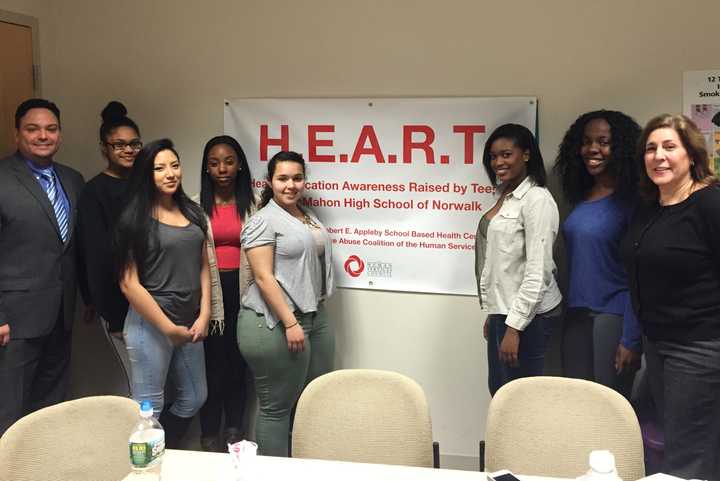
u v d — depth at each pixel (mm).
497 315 2322
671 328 1902
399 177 2742
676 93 2471
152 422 1431
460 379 2787
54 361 2668
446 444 2830
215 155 2617
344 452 1751
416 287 2781
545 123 2584
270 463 1463
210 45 2867
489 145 2383
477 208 2678
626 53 2494
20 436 1504
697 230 1812
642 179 1973
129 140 2611
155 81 2936
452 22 2627
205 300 2455
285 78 2812
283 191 2402
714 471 1893
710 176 1865
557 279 2598
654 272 1896
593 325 2314
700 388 1854
